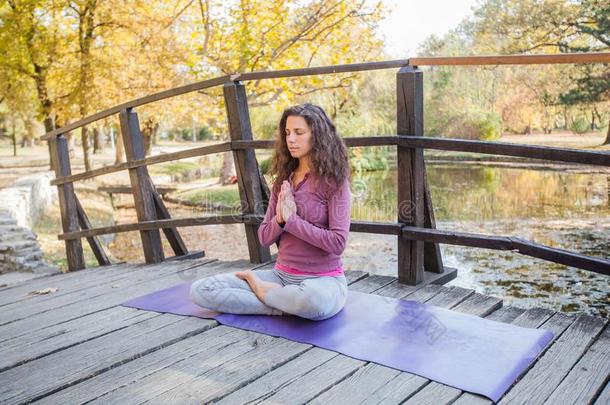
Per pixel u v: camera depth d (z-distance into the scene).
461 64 2.97
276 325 2.70
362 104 15.55
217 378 2.18
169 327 2.79
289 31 11.89
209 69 12.11
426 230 3.17
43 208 14.65
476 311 2.86
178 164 26.67
